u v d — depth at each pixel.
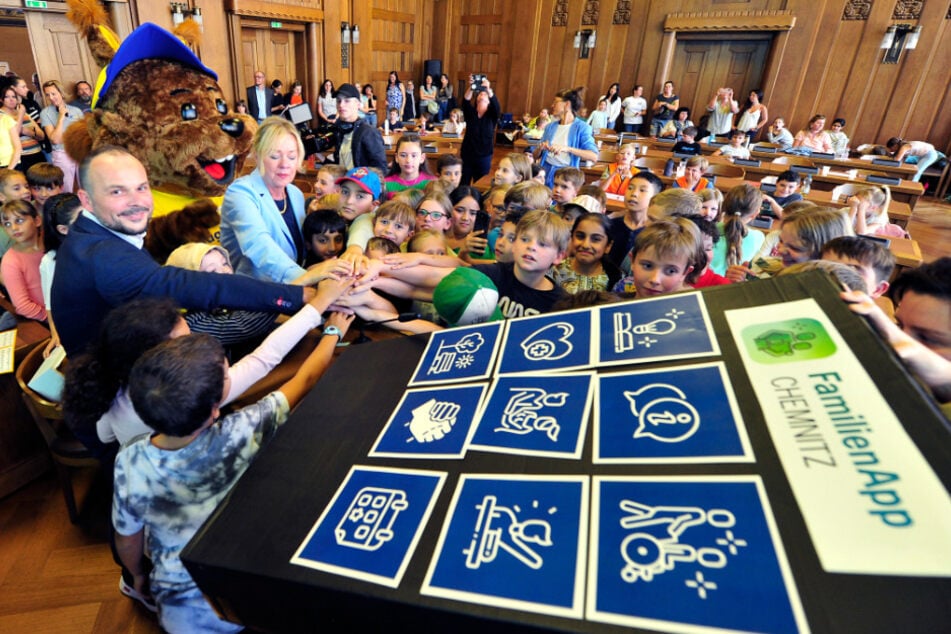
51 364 1.37
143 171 1.16
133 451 0.91
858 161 5.87
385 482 0.56
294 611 0.51
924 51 7.09
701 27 8.05
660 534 0.41
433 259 1.38
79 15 1.95
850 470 0.40
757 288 0.64
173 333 0.99
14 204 2.04
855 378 0.47
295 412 0.72
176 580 0.99
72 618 1.34
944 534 0.34
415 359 0.78
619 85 8.99
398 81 8.71
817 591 0.34
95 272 1.08
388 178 3.35
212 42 6.33
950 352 0.85
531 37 9.35
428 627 0.44
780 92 7.93
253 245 1.42
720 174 4.87
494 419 0.59
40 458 1.79
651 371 0.57
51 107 4.79
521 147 6.45
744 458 0.44
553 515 0.46
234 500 0.59
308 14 7.32
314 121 7.86
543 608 0.39
